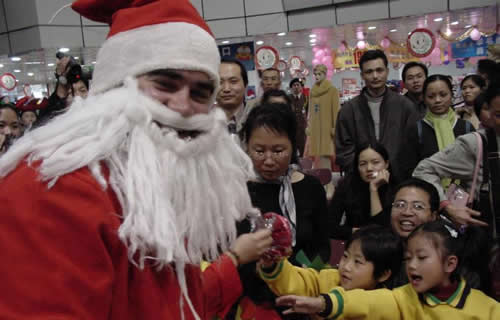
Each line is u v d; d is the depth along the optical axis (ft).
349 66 34.27
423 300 4.98
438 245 4.89
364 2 28.30
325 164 20.20
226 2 29.53
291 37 31.19
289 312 4.42
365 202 7.88
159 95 2.49
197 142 2.57
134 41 2.50
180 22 2.53
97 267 1.95
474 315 4.81
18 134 9.02
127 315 2.14
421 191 6.19
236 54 28.48
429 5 27.55
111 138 2.25
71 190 1.99
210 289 3.19
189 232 2.56
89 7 2.82
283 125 4.99
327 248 5.56
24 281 1.81
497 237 6.36
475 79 13.19
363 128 10.98
